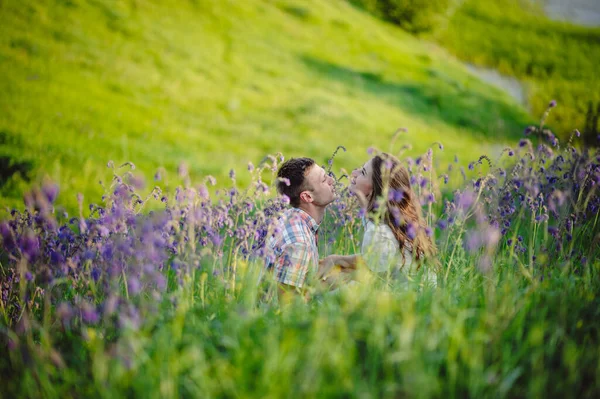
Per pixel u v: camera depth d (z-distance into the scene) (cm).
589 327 292
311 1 2795
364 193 412
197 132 1474
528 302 302
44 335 289
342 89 2038
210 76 1855
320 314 295
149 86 1658
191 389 256
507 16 3275
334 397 245
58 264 346
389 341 277
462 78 2450
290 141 1531
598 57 2800
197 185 368
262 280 397
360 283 338
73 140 1213
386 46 2567
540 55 2833
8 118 1229
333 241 494
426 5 2986
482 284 346
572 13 3328
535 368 262
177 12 2173
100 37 1809
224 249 468
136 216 374
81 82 1535
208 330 304
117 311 329
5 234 308
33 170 1054
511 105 2219
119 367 256
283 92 1891
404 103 2041
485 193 426
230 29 2236
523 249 395
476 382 244
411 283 341
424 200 397
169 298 338
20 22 1700
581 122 2108
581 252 394
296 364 263
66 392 270
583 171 420
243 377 255
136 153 1240
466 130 1944
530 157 426
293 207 425
